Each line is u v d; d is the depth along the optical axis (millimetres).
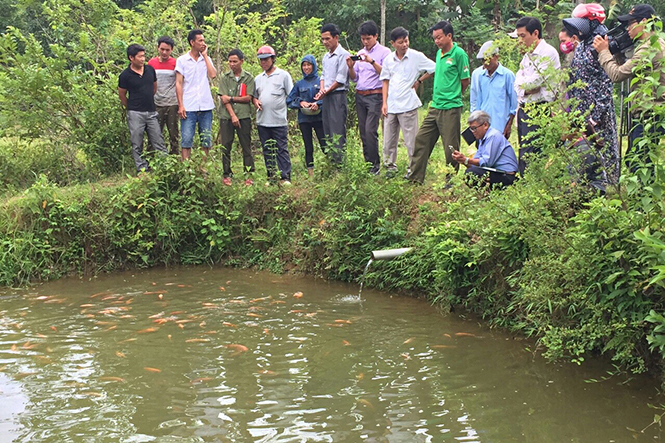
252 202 8734
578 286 4898
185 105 9188
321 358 5172
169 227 8531
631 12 5508
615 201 4508
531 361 5004
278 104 9008
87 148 10102
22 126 10195
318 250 7867
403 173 7891
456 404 4309
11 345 5574
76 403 4426
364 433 3951
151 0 12039
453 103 7602
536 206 5504
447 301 6301
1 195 9297
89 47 10992
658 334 4332
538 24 6980
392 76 8227
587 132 5977
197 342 5586
